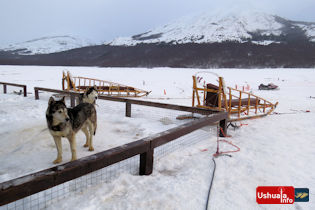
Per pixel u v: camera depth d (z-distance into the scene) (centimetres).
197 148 474
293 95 1991
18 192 201
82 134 557
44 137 514
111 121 710
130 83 2892
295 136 577
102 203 263
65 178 237
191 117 732
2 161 390
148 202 268
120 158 294
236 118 704
